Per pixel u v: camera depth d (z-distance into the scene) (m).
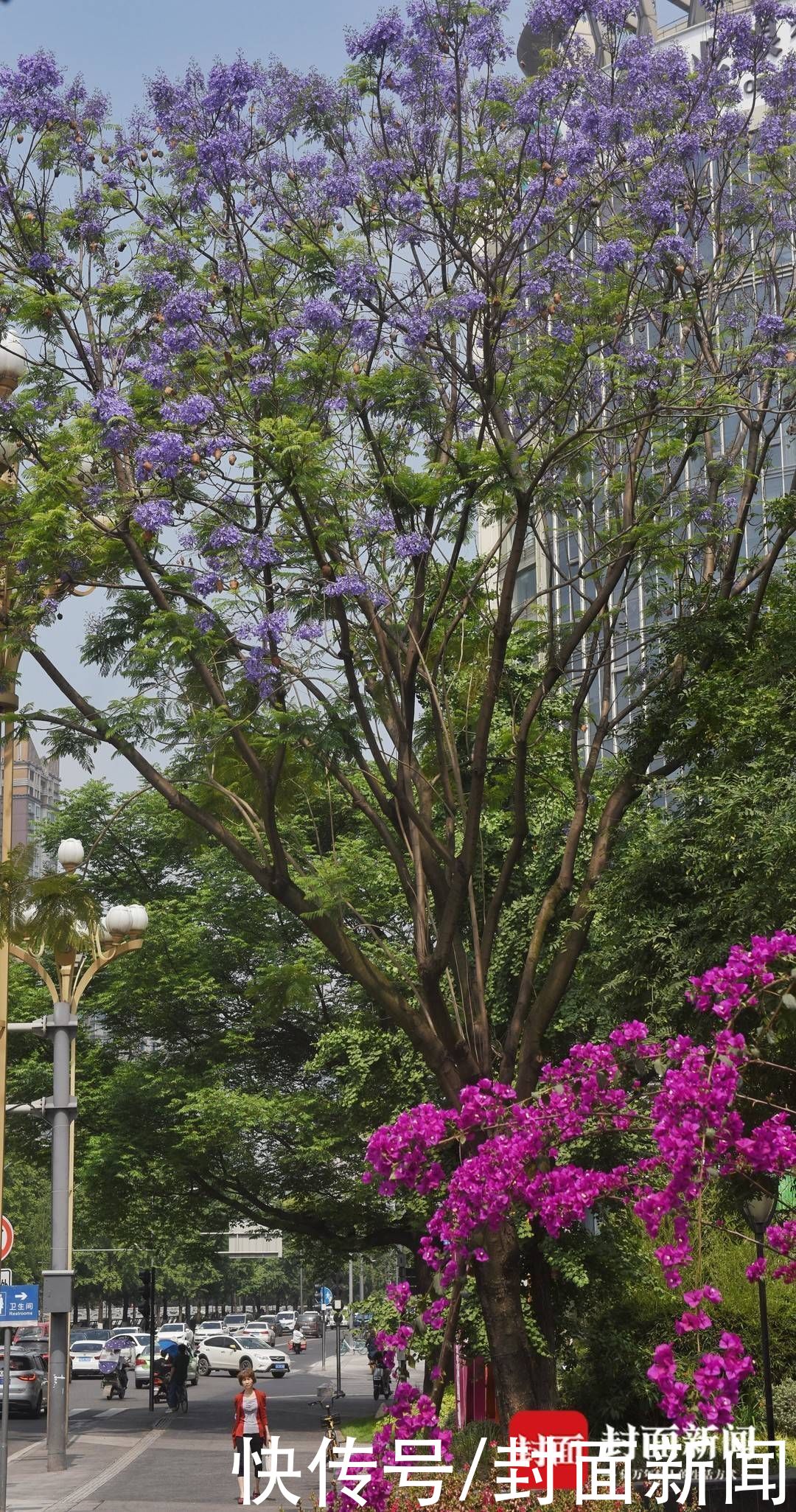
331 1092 34.66
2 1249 21.08
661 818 18.52
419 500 14.99
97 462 15.70
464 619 17.17
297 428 14.50
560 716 21.97
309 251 15.55
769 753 15.43
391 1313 23.33
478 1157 10.16
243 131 15.77
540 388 15.20
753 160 16.36
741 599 17.09
